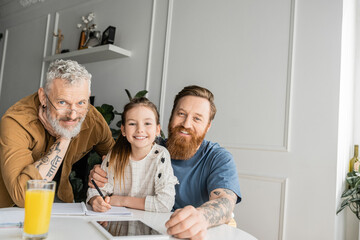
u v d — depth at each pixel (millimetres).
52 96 1113
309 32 2055
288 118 2059
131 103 1085
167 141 1190
